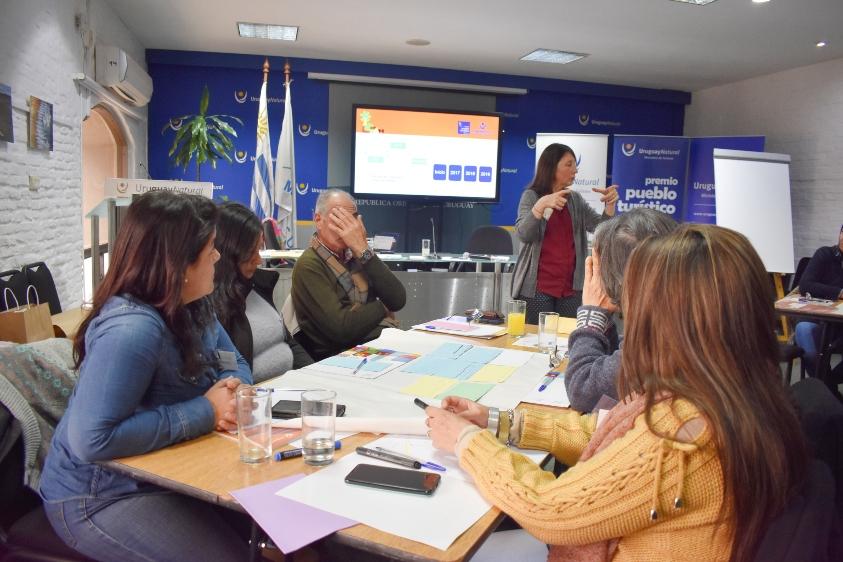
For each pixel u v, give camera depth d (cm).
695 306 79
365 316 241
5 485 131
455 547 86
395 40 603
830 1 452
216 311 179
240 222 185
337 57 683
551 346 199
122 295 120
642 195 704
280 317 218
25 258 353
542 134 715
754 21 503
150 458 114
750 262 80
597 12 495
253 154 711
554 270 310
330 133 723
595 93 765
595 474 84
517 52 633
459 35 577
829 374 360
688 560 79
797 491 78
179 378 126
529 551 126
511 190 776
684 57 625
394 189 711
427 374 173
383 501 99
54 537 126
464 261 474
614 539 86
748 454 74
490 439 108
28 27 350
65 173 423
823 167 626
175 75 687
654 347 83
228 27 577
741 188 591
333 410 113
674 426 79
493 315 255
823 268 442
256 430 113
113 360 111
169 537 116
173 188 337
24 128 348
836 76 611
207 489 102
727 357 78
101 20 498
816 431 90
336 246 252
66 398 144
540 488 92
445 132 711
